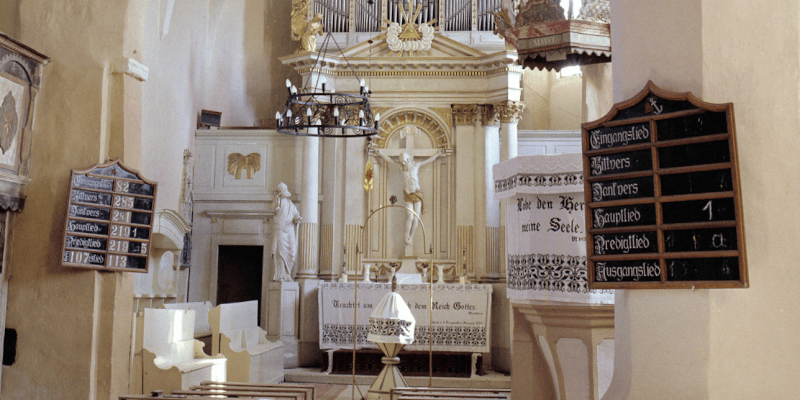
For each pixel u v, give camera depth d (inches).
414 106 526.6
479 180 515.5
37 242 237.8
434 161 526.9
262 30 592.4
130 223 244.1
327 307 474.6
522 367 193.0
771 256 124.4
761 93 127.6
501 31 220.8
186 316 358.6
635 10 144.0
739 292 126.1
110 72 247.1
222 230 523.8
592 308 172.2
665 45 138.4
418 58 518.3
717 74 131.4
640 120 139.3
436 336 466.0
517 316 194.5
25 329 236.1
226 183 526.9
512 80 511.2
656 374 133.6
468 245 511.5
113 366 235.9
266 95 587.2
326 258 517.0
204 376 339.3
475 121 523.2
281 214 499.2
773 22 128.1
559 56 209.9
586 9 206.5
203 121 539.8
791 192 124.0
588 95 241.1
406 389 224.7
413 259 516.1
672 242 133.4
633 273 138.8
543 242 178.9
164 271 444.8
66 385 232.5
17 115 232.4
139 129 255.8
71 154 241.1
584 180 147.3
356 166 526.0
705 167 129.5
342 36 543.2
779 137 125.8
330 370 468.8
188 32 514.9
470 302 466.9
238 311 414.0
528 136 534.3
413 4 540.4
